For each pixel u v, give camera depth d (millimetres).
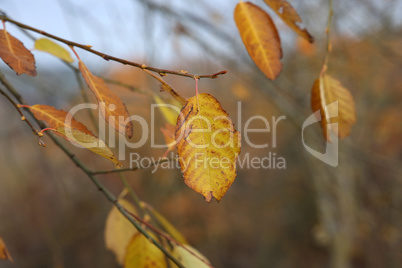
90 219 3859
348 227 3146
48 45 860
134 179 2961
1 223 4098
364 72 3271
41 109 602
